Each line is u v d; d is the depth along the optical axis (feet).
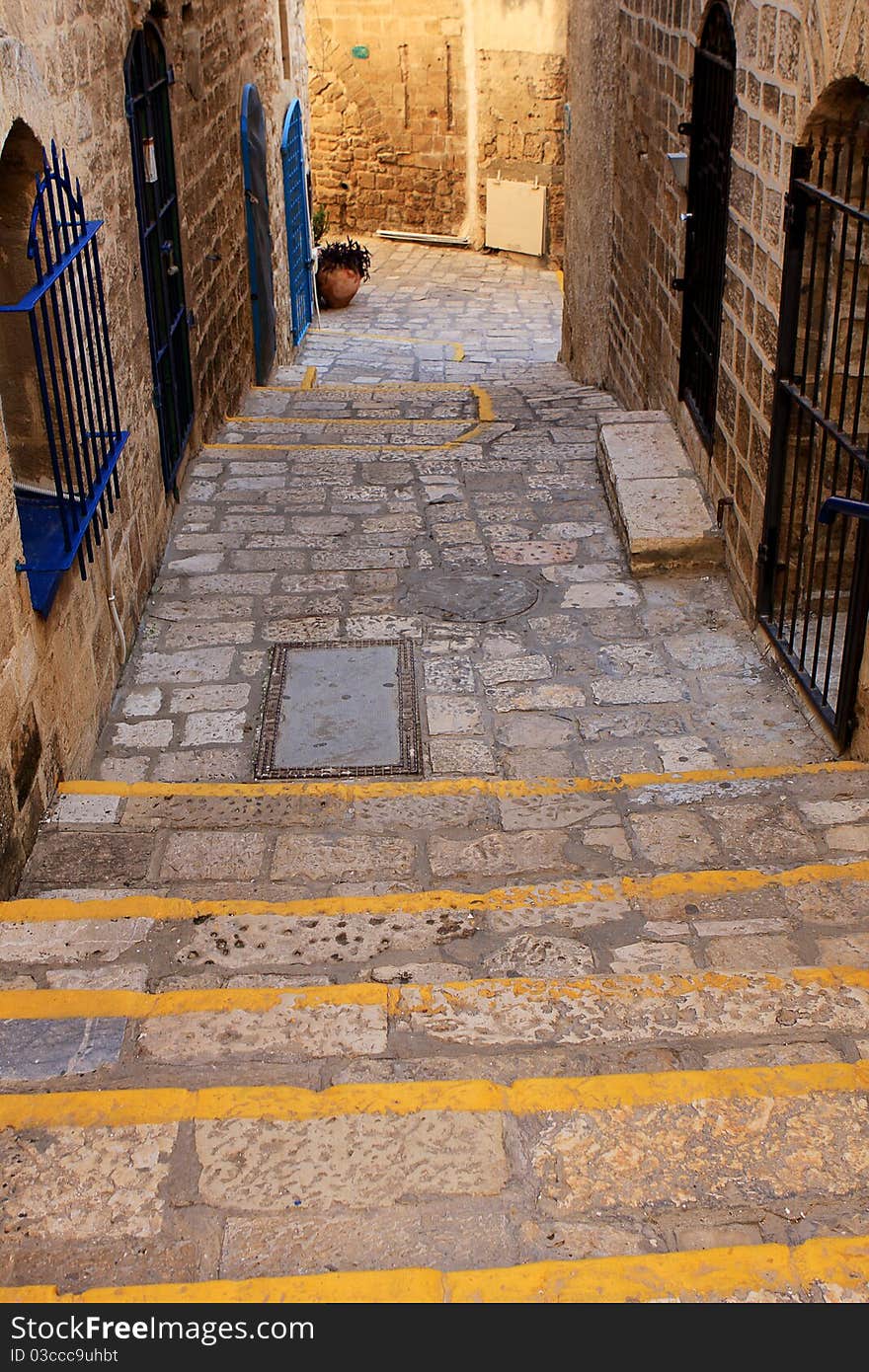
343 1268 7.02
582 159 39.70
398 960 10.67
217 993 9.62
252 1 37.24
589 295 39.06
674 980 9.80
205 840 13.17
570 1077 8.50
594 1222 7.27
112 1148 7.77
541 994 9.62
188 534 22.52
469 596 20.04
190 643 18.74
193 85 26.30
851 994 9.59
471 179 66.85
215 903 11.39
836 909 11.25
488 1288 6.61
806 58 15.02
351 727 16.47
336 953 10.80
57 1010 9.45
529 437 27.81
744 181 18.38
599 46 35.27
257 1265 7.04
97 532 15.17
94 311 14.83
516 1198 7.42
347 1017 9.42
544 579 20.58
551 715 16.69
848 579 17.85
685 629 18.89
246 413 33.19
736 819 13.38
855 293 14.05
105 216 17.20
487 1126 7.88
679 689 17.22
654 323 27.84
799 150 15.31
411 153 67.62
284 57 46.01
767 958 10.59
